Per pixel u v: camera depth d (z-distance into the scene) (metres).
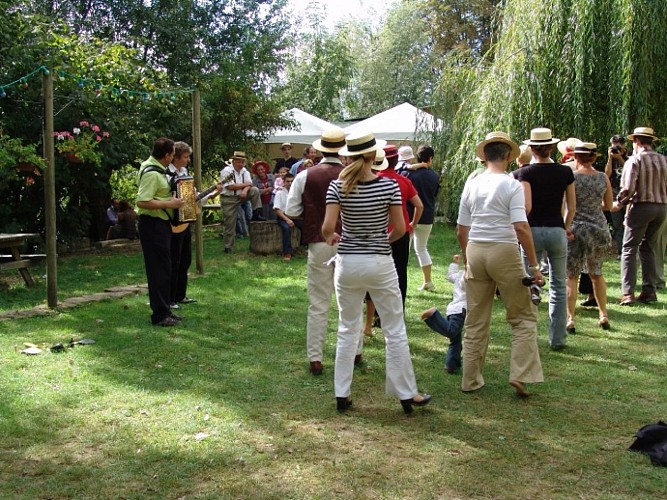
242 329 6.81
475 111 12.67
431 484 3.56
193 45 19.41
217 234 16.03
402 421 4.44
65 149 11.21
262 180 15.36
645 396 4.96
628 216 7.95
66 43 11.38
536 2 11.34
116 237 15.17
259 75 23.05
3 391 4.80
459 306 5.39
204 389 4.99
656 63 10.91
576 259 6.72
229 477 3.61
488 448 4.02
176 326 6.84
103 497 3.39
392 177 6.24
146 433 4.16
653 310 7.73
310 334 5.38
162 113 13.84
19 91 11.26
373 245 4.42
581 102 10.83
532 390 5.07
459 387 5.12
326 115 33.53
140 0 18.33
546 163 5.91
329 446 4.03
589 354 6.04
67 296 8.38
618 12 10.62
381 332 6.69
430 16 36.59
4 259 9.43
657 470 3.75
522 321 4.87
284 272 10.32
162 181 6.76
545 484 3.59
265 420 4.42
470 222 4.96
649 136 7.82
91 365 5.49
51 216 7.39
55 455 3.85
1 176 10.59
